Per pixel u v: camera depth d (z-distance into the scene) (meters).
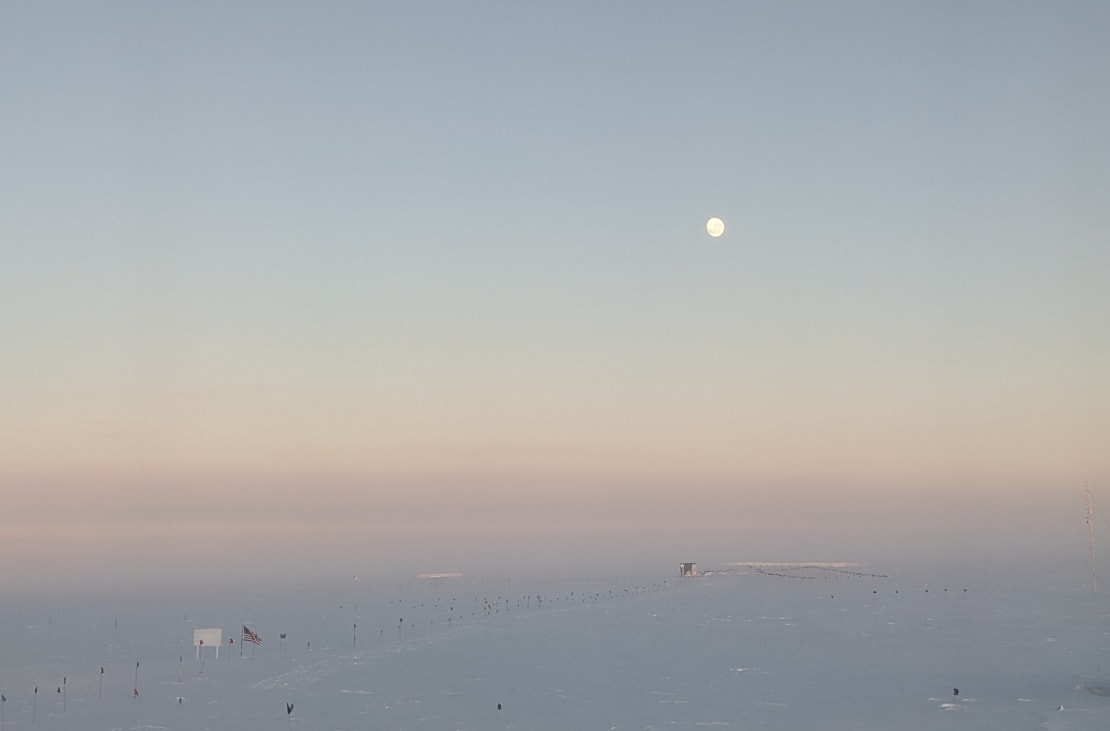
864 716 83.44
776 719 82.81
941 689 97.69
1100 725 76.94
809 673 111.12
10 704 99.00
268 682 111.69
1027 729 76.12
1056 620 171.38
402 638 162.25
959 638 144.62
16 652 157.25
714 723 81.44
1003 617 178.62
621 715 85.88
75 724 85.75
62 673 126.38
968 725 78.31
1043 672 108.44
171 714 90.00
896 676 107.50
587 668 118.62
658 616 195.12
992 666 113.75
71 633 197.25
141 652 154.75
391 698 97.00
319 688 105.12
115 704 97.12
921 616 185.00
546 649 140.25
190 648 159.62
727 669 115.69
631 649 138.38
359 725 82.31
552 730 79.12
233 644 162.62
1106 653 124.50
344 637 168.62
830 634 154.50
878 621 176.12
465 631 171.50
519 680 108.81
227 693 103.50
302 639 167.50
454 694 99.00
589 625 178.25
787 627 167.50
